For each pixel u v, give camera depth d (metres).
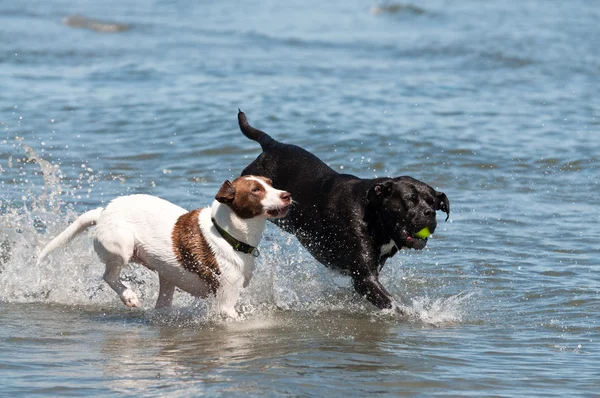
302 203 11.16
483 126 20.11
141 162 17.27
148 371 7.87
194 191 15.20
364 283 10.44
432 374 7.91
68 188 15.13
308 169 11.41
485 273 11.62
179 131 19.56
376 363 8.23
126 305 9.85
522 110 21.89
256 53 31.03
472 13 42.12
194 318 9.89
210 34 36.12
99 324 9.63
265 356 8.42
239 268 9.50
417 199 10.01
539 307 10.30
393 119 20.58
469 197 15.33
